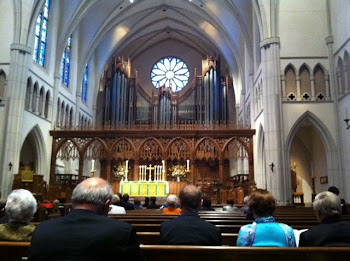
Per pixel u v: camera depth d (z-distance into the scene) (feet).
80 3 83.97
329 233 11.25
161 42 132.05
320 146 73.15
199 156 73.20
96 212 8.52
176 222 12.39
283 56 64.85
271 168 59.93
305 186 78.23
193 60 131.03
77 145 72.54
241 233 12.00
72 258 7.21
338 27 61.16
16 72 66.28
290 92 63.87
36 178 60.85
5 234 11.90
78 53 98.68
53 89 81.51
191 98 118.01
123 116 113.91
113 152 72.90
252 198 12.60
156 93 127.54
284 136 61.77
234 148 78.07
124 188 65.31
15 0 68.08
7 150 63.05
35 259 7.41
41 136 74.90
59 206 44.60
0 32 69.21
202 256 9.30
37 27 75.87
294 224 20.94
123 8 99.50
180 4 103.96
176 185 69.92
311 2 66.64
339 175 58.95
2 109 65.31
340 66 60.64
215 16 96.37
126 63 118.83
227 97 115.14
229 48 106.93
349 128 56.34
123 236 7.60
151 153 72.02
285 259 9.14
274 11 65.62
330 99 62.23
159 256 9.42
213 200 70.03
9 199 12.35
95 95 111.75
